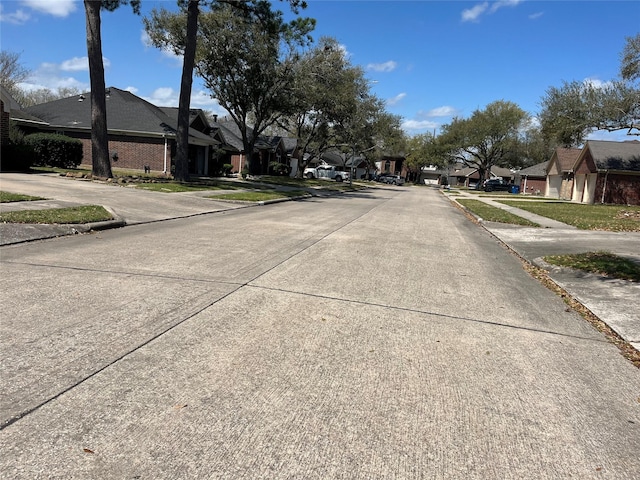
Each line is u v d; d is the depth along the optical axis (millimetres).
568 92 30641
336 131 47156
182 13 27984
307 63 32969
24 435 2662
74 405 2998
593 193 34562
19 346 3803
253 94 32906
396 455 2703
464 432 2988
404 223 15688
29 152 21031
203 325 4539
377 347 4305
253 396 3260
